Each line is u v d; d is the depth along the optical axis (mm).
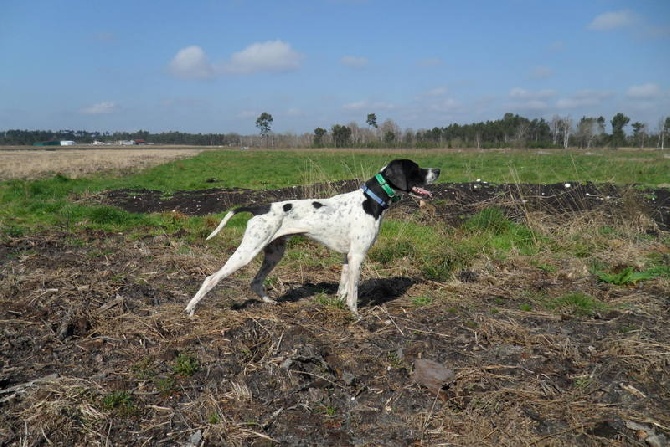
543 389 3717
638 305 5379
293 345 4379
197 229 9586
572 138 77625
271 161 39281
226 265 4938
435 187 12453
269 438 3168
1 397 3545
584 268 6711
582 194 11008
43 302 5355
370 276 6605
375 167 18359
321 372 3930
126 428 3297
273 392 3691
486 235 8398
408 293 5910
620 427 3273
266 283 6223
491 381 3830
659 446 3070
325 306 5289
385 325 4902
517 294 5824
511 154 45500
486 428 3273
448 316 5141
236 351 4273
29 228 9539
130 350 4344
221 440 3178
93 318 4965
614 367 4012
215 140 177625
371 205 5059
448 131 87625
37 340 4500
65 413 3381
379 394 3691
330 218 5027
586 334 4688
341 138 90000
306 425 3322
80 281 6098
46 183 18125
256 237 4898
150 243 8375
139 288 5898
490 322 4922
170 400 3592
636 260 6984
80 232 9289
